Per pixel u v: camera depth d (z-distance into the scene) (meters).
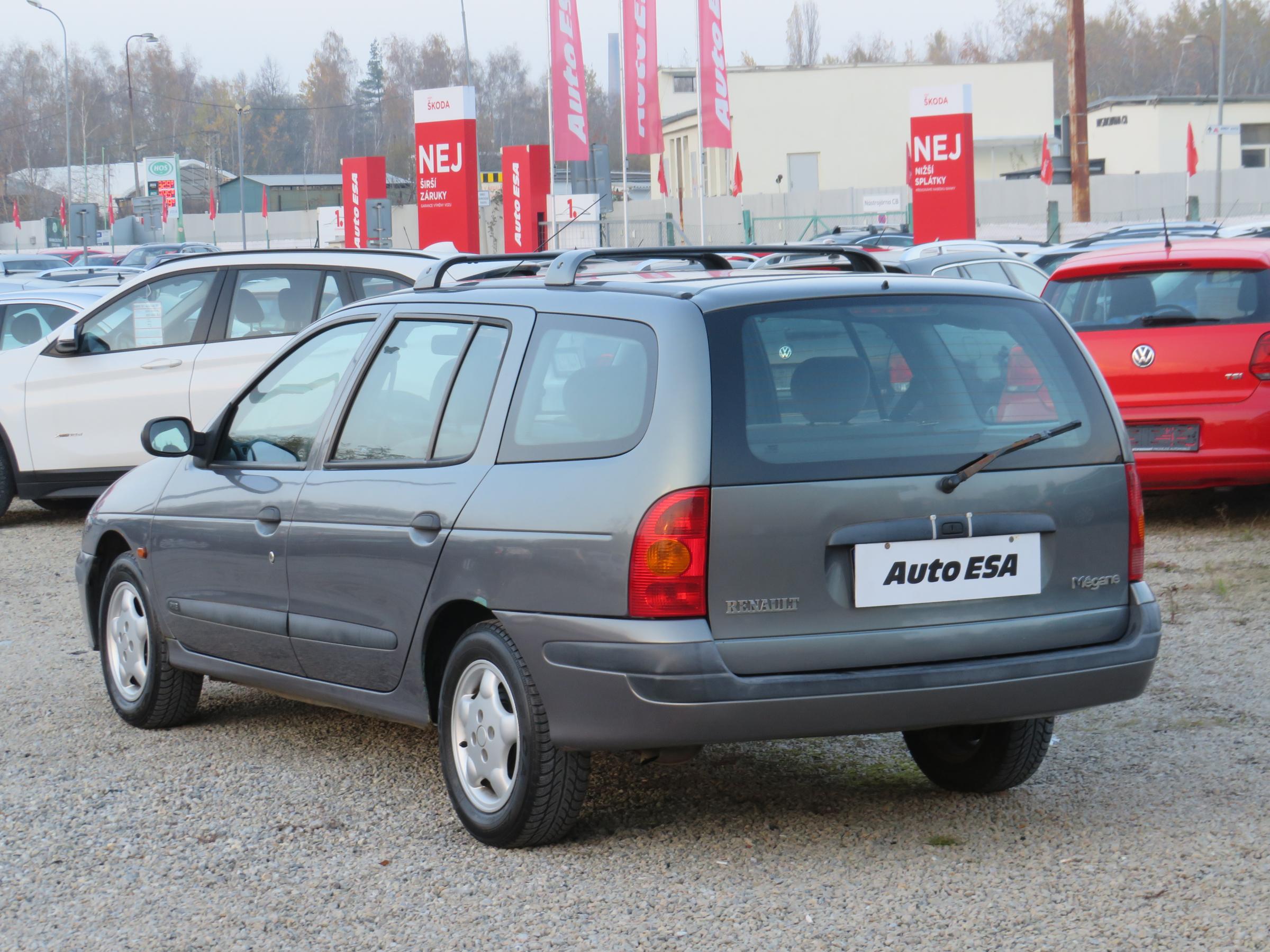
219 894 5.09
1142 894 4.83
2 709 7.79
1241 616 8.88
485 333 5.73
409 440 5.86
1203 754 6.36
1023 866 5.12
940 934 4.55
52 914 4.96
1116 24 155.88
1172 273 11.60
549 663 5.06
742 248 6.07
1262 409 11.10
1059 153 74.31
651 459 4.87
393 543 5.69
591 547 4.95
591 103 159.12
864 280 5.31
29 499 14.09
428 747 6.85
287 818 5.88
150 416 13.48
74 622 10.08
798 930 4.62
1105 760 6.34
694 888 4.98
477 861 5.30
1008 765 5.76
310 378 6.56
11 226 83.44
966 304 5.36
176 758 6.79
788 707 4.81
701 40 34.91
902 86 76.50
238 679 6.74
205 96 162.75
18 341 16.55
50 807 6.10
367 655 5.91
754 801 5.91
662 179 50.72
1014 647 5.09
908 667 4.96
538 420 5.33
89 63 160.12
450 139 31.67
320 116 162.88
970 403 5.16
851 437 4.97
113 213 101.94
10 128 147.62
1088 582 5.24
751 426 4.89
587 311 5.35
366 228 36.88
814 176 76.94
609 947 4.54
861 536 4.91
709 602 4.82
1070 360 5.40
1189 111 76.88
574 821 5.33
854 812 5.75
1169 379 11.34
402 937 4.68
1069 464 5.22
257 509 6.45
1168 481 11.41
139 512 7.25
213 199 67.25
